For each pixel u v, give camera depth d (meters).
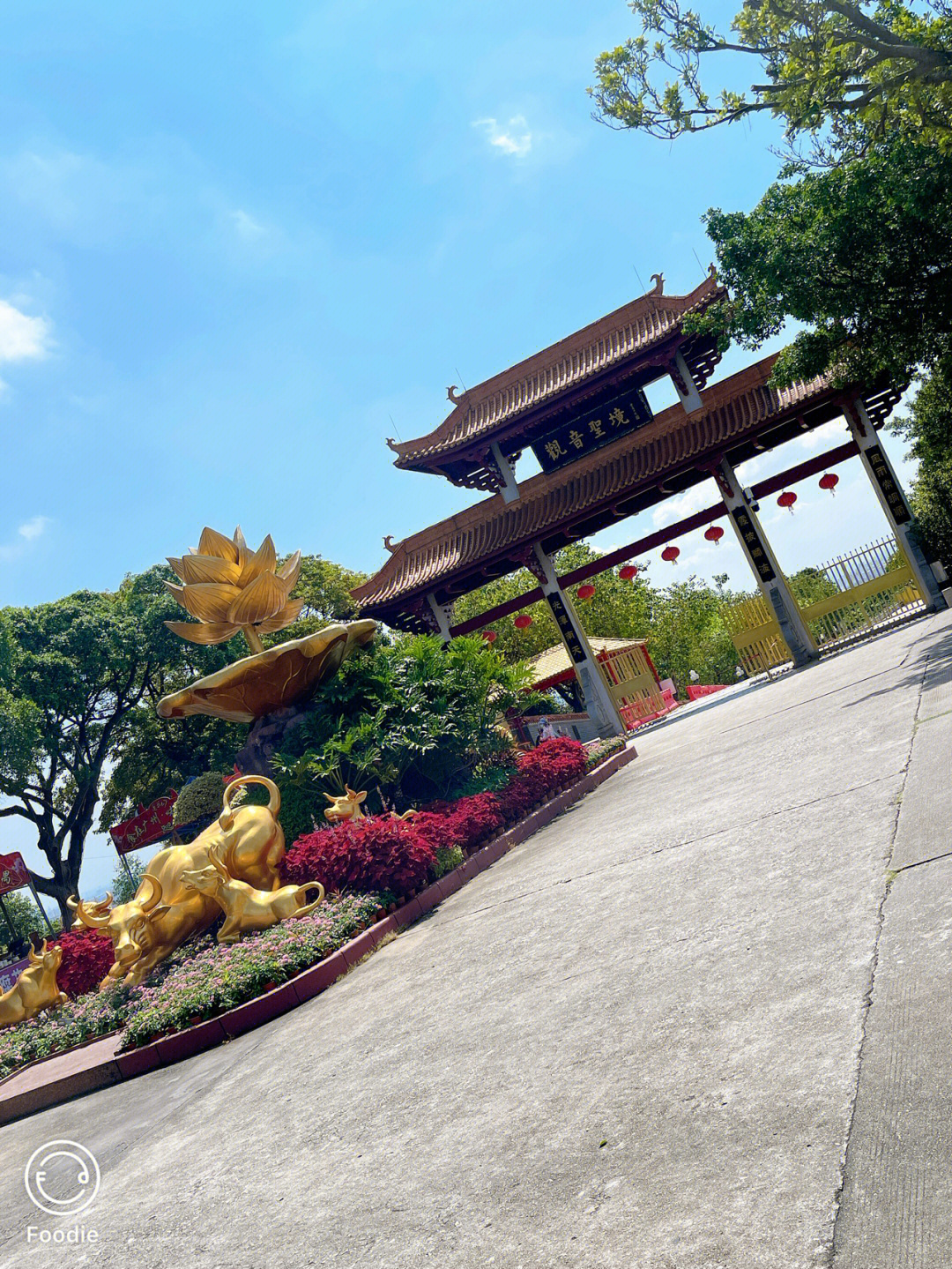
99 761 42.06
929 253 15.87
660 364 30.38
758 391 29.39
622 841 10.72
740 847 7.99
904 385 21.67
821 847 6.94
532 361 32.97
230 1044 9.20
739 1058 4.21
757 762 12.38
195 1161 5.84
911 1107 3.35
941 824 6.23
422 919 11.66
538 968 6.95
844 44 15.15
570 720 38.41
